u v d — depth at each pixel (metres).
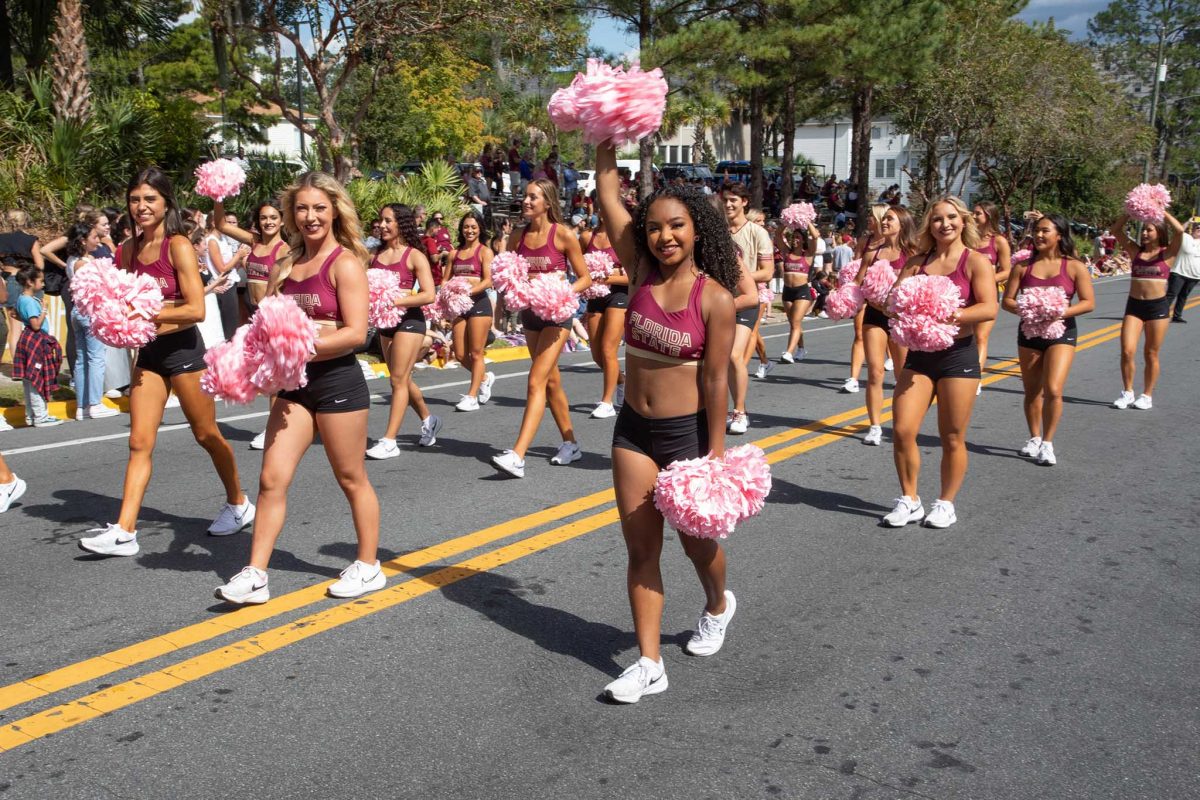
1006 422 9.57
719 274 3.63
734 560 5.54
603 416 9.45
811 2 23.30
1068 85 35.12
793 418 9.63
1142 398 10.36
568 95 3.69
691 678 4.07
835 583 5.20
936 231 5.99
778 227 13.53
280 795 3.19
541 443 8.38
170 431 8.62
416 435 8.68
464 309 9.28
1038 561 5.61
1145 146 42.22
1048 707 3.89
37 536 5.72
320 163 18.50
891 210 8.38
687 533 3.62
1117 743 3.63
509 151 28.20
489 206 21.30
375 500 4.81
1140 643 4.52
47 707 3.71
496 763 3.40
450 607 4.73
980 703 3.91
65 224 14.98
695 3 23.73
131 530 5.29
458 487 6.90
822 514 6.45
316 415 4.60
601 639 4.42
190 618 4.54
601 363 7.98
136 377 5.31
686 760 3.45
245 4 17.69
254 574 4.50
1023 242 12.21
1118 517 6.48
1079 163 41.56
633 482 3.75
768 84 25.05
